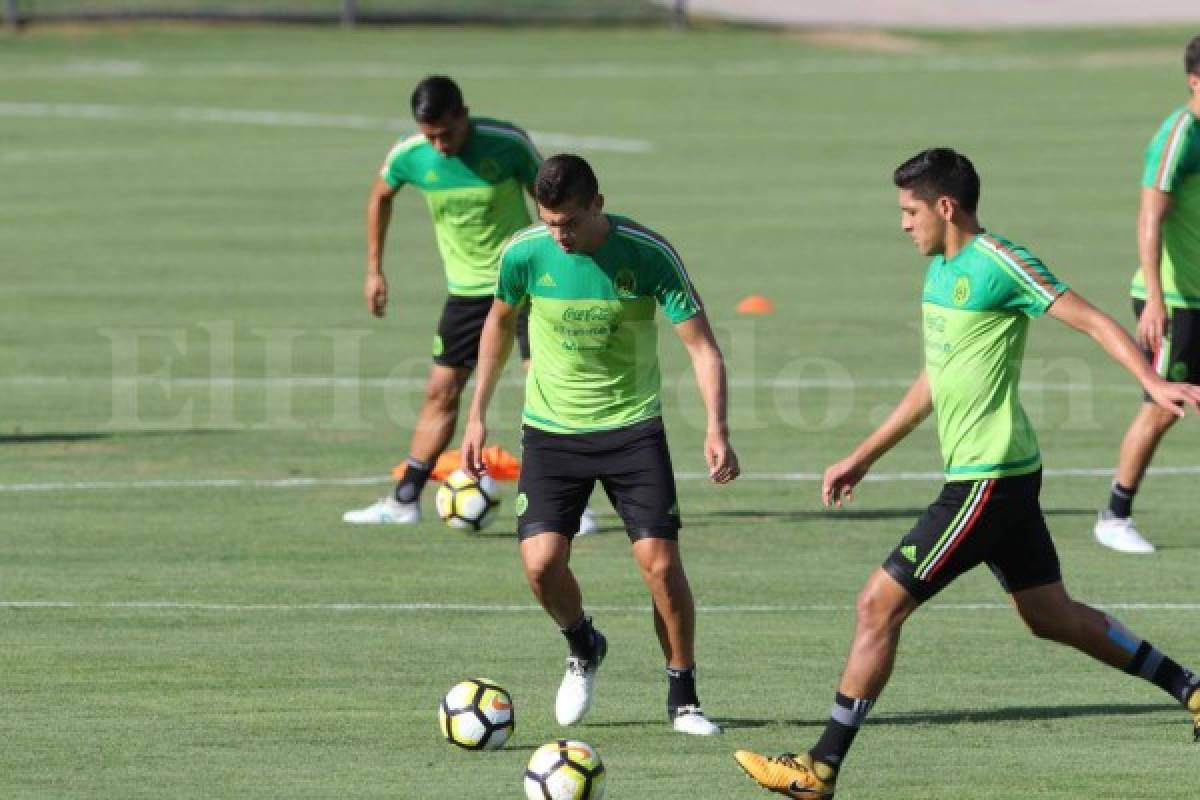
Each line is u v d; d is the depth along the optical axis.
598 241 29.16
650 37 162.88
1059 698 31.95
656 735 29.73
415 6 169.25
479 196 43.97
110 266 81.81
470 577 40.75
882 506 47.72
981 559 27.09
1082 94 134.75
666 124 122.31
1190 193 41.41
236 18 163.00
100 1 166.88
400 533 44.81
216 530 44.72
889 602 26.75
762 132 119.56
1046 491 49.31
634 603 38.81
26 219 92.62
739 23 171.62
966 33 167.38
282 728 29.89
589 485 30.05
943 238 27.08
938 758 28.41
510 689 32.38
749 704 31.53
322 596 38.94
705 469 51.91
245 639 35.53
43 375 62.75
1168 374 42.25
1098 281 77.94
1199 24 172.50
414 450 45.81
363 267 82.06
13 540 43.47
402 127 121.12
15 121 123.19
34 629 36.06
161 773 27.39
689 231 89.56
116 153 112.25
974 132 119.50
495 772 27.66
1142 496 48.72
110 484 49.38
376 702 31.47
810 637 36.00
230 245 86.62
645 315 29.62
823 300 75.31
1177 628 36.56
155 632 35.94
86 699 31.44
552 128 120.31
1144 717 30.75
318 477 50.62
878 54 156.88
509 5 171.50
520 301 30.12
